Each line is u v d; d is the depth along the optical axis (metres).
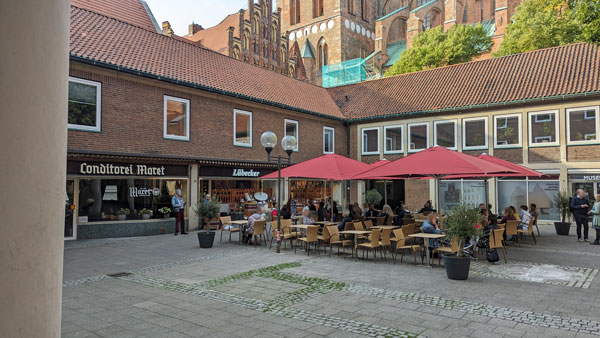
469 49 38.75
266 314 6.63
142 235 16.55
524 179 22.12
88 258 11.69
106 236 15.66
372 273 9.75
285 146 13.95
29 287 1.98
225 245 14.30
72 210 14.95
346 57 60.84
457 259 8.95
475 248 11.52
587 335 5.62
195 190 18.50
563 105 20.80
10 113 1.89
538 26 30.98
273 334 5.73
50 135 2.12
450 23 53.25
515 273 9.65
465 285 8.50
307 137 25.28
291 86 27.41
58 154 2.20
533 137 21.73
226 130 20.22
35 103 2.01
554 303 7.14
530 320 6.25
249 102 21.41
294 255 12.31
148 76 16.50
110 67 15.27
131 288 8.37
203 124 19.08
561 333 5.70
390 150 26.53
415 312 6.68
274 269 10.21
